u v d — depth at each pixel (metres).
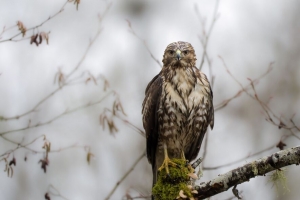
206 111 13.79
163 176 11.77
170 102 13.61
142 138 18.88
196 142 14.10
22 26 11.96
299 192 18.59
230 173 10.80
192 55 13.82
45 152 13.26
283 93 22.45
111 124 14.18
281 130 19.38
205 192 11.06
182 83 13.61
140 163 18.20
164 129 13.77
